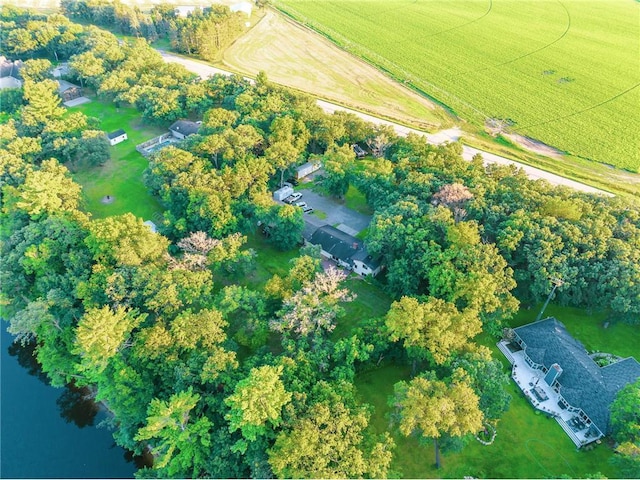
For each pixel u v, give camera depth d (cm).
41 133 11056
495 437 5997
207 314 6306
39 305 6650
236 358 6762
